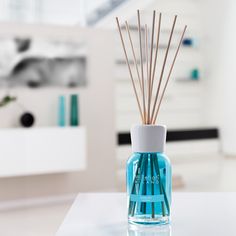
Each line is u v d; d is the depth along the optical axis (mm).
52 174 4309
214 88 7125
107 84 4605
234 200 1093
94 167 4539
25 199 4176
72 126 4246
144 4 6398
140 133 888
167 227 855
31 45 4234
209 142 7051
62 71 4363
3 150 3795
